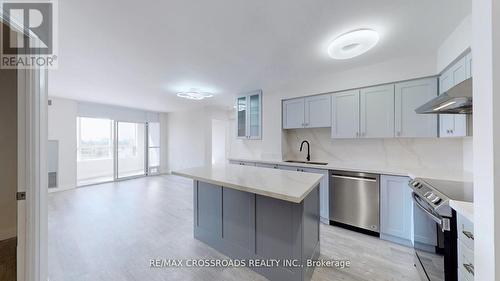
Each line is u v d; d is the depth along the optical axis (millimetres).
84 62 2588
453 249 1248
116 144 5969
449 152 2570
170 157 7156
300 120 3584
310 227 1864
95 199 4137
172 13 1654
